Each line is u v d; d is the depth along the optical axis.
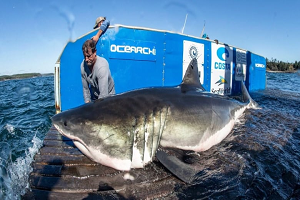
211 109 3.24
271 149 3.25
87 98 3.82
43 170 2.50
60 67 4.46
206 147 3.13
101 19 4.75
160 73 5.45
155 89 3.02
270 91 10.06
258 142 3.45
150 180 2.35
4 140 4.80
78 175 2.39
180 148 2.83
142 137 2.50
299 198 2.27
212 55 6.69
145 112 2.56
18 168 3.01
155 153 2.63
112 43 4.81
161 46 5.40
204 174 2.52
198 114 3.00
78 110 2.48
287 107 6.38
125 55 4.96
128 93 2.77
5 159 3.74
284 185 2.46
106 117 2.37
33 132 5.33
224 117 3.50
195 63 3.91
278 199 2.21
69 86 4.55
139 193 2.17
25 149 4.24
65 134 2.37
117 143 2.36
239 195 2.18
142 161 2.53
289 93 9.86
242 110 4.41
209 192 2.22
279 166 2.80
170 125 2.73
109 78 3.55
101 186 2.24
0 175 2.93
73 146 3.11
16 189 2.38
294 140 3.70
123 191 2.19
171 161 2.54
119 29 4.85
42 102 9.43
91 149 2.36
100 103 2.55
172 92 3.08
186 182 2.28
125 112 2.46
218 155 3.00
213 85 6.89
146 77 5.27
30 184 2.26
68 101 4.57
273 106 6.44
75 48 4.51
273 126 4.30
